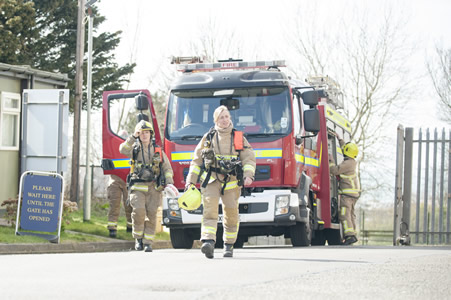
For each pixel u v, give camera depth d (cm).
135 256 1373
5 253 1587
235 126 1842
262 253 1475
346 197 2297
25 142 1989
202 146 1285
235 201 1302
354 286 832
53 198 1773
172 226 1850
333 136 2283
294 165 1814
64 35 4581
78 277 946
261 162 1806
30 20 4141
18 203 1794
